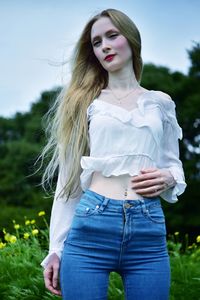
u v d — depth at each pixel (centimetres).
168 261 281
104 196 279
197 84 2102
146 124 287
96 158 284
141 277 274
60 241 293
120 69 308
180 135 306
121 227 273
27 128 2644
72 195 300
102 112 293
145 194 279
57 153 321
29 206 2306
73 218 285
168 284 278
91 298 273
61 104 316
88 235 276
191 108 2034
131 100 303
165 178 286
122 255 274
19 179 2441
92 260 275
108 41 306
